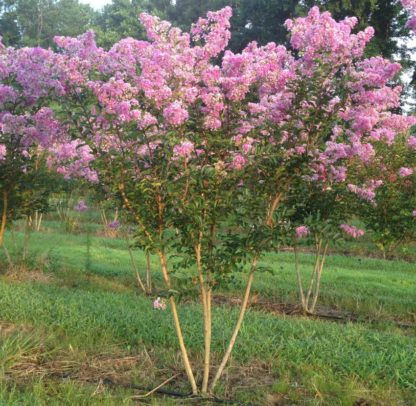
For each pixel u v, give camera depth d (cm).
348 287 1012
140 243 504
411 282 1086
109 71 607
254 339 629
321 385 515
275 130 564
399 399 498
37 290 843
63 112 583
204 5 4403
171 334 630
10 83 800
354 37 601
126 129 517
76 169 1043
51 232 1733
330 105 650
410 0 606
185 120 497
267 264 1226
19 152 914
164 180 477
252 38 3422
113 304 773
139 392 510
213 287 509
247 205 505
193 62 559
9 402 442
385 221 1262
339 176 807
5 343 565
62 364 560
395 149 1266
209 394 504
